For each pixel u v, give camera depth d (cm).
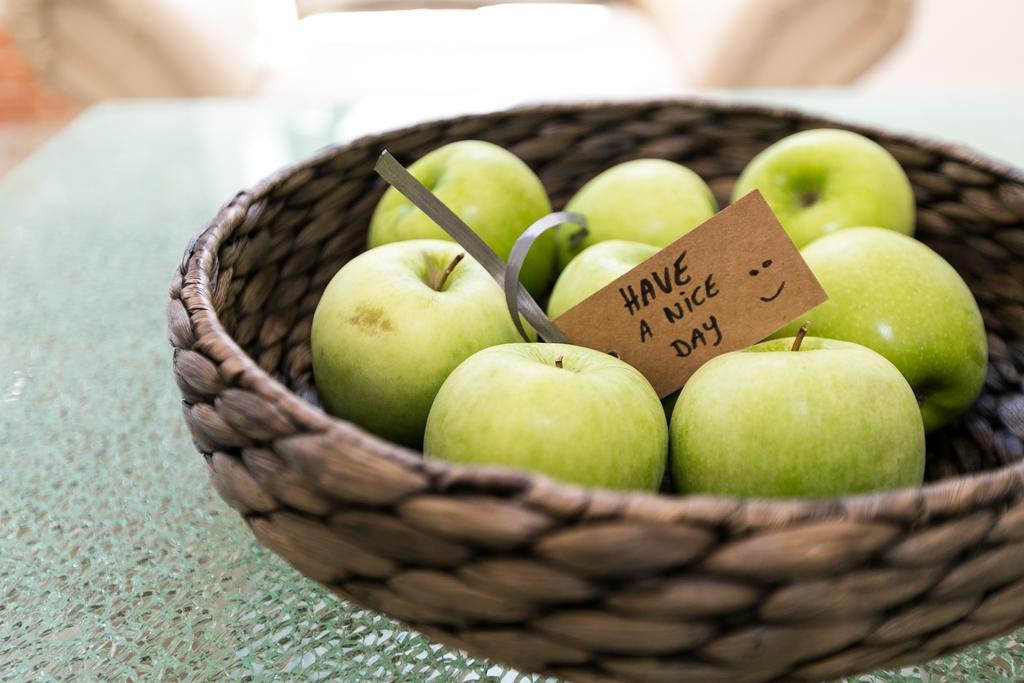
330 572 37
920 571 34
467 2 203
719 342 48
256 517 38
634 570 33
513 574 33
